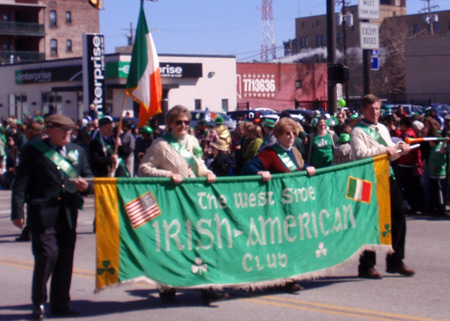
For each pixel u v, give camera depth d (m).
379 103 7.71
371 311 6.64
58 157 6.25
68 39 75.06
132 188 6.30
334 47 18.27
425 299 7.08
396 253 8.05
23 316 6.67
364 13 19.06
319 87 59.25
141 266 6.32
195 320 6.40
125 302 7.15
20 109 53.84
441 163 13.37
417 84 67.44
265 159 7.18
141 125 9.27
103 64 33.50
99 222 6.16
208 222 6.68
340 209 7.41
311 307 6.80
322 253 7.30
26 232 11.33
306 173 7.20
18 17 71.62
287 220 7.10
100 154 10.01
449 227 12.12
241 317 6.48
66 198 6.30
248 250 6.88
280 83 57.00
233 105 49.97
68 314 6.58
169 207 6.48
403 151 7.70
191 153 6.94
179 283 6.52
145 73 9.09
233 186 6.81
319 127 11.66
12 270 8.97
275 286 7.52
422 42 66.81
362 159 7.57
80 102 47.88
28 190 6.32
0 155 21.30
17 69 53.34
